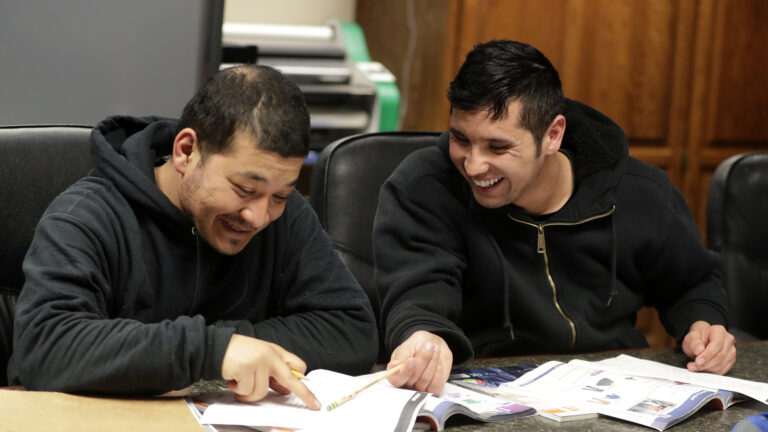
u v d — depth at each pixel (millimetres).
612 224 1518
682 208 1612
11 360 1144
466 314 1543
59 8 1916
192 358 940
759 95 3314
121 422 873
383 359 1664
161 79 1988
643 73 3131
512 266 1500
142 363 930
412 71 3062
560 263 1517
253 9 3236
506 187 1335
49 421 849
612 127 1550
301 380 1000
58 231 1056
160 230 1166
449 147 1409
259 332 1141
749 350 1440
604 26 3045
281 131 987
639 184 1561
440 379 1080
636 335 1623
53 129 1354
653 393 1104
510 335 1499
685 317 1498
